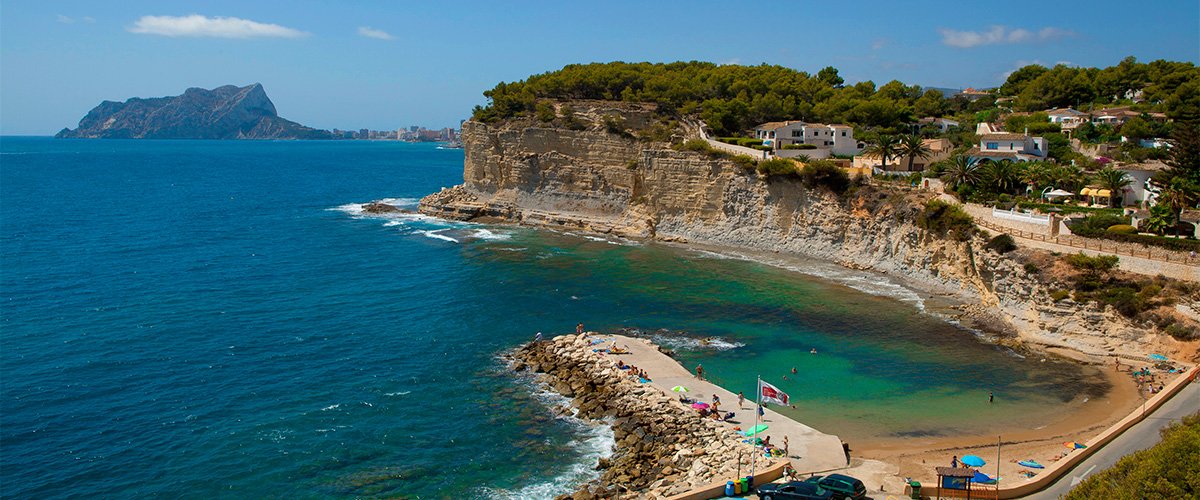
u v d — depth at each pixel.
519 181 135.75
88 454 46.47
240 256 103.38
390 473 44.78
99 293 81.56
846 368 61.03
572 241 116.50
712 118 130.38
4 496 41.81
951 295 82.31
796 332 70.19
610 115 134.25
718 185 113.56
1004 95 168.00
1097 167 97.06
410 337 68.62
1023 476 41.12
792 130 122.44
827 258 100.50
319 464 45.78
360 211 150.25
